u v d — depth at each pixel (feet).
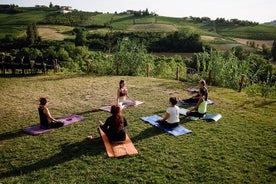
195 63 124.26
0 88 44.80
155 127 28.30
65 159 21.12
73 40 271.49
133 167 20.11
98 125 28.50
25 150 22.59
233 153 22.86
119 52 64.08
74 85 48.37
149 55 71.31
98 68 65.26
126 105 35.50
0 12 526.98
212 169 20.11
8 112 32.35
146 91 44.80
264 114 34.42
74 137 25.26
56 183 17.93
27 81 51.24
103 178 18.61
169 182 18.29
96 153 22.13
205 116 32.07
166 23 463.83
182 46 225.56
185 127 28.53
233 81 52.47
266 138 26.40
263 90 50.57
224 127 28.99
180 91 45.50
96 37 264.72
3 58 60.29
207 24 513.45
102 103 36.83
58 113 32.27
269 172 19.97
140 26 410.93
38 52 188.03
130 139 25.09
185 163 20.86
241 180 18.80
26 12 540.93
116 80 54.08
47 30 353.92
